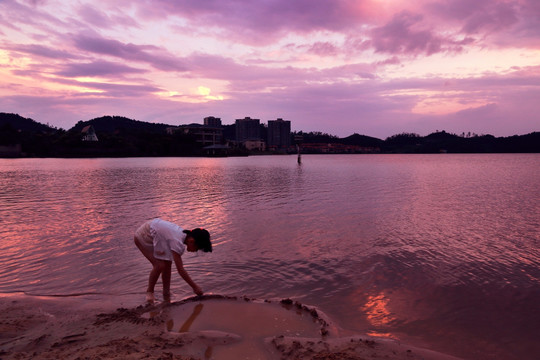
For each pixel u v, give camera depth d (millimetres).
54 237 7879
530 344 3430
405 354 3133
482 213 11195
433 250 6836
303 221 9812
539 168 47406
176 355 2955
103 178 27406
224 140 184125
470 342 3453
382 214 11008
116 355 2904
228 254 6539
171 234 4496
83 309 4156
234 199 14719
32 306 4238
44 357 2902
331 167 52188
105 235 8070
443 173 35625
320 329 3674
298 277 5348
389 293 4734
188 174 33125
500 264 5988
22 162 70438
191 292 4766
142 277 5371
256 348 3207
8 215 10750
